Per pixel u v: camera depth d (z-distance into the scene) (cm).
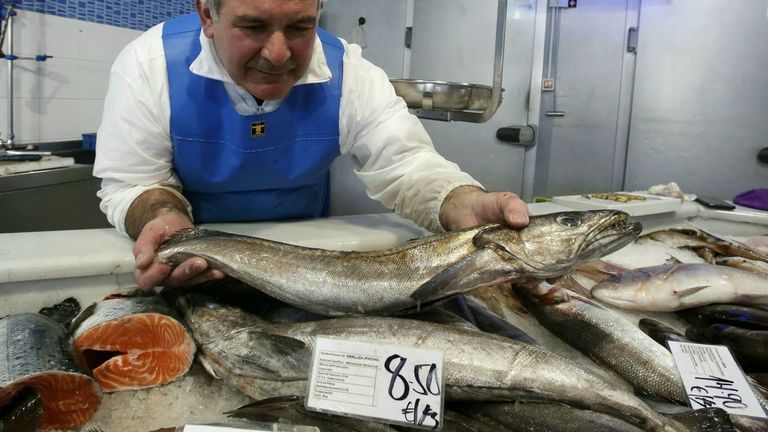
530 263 118
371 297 116
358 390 94
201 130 155
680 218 246
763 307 154
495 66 241
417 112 253
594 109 423
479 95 235
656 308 154
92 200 300
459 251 121
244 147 159
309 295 118
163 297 131
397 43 471
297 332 108
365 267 119
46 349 101
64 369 96
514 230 121
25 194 263
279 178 171
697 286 150
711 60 373
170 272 125
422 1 455
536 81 438
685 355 118
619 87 411
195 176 165
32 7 306
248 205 177
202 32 148
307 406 93
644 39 396
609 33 408
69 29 328
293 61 128
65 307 128
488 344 102
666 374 118
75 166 290
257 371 108
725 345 125
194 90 150
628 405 94
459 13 445
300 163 169
